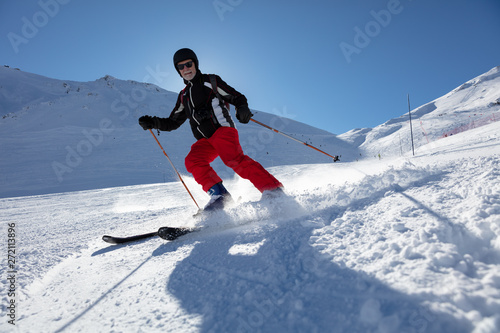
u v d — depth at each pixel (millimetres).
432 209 1062
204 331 693
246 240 1250
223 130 2072
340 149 74625
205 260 1132
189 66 2094
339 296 694
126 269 1254
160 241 1657
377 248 848
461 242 820
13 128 81938
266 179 1979
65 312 936
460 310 547
